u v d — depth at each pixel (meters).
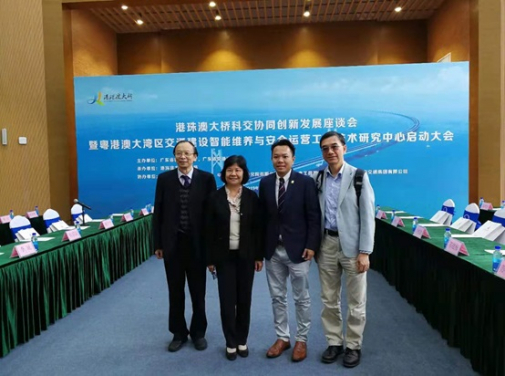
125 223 4.33
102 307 3.26
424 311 2.88
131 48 8.96
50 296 2.89
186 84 6.32
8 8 5.46
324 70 6.16
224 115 6.30
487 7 5.91
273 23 8.56
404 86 6.07
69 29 6.37
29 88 5.77
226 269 2.26
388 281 3.86
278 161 2.17
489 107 5.97
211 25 8.59
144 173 6.41
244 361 2.27
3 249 2.94
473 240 2.87
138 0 6.11
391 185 6.16
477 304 2.07
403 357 2.29
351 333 2.21
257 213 2.25
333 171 2.19
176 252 2.40
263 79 6.24
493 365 1.94
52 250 2.91
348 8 7.86
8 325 2.43
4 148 5.38
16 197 5.54
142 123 6.38
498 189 6.01
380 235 4.15
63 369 2.22
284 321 2.35
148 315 3.07
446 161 6.07
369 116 6.14
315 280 4.03
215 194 2.26
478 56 5.98
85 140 6.43
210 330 2.76
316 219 2.16
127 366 2.25
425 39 8.52
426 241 2.82
